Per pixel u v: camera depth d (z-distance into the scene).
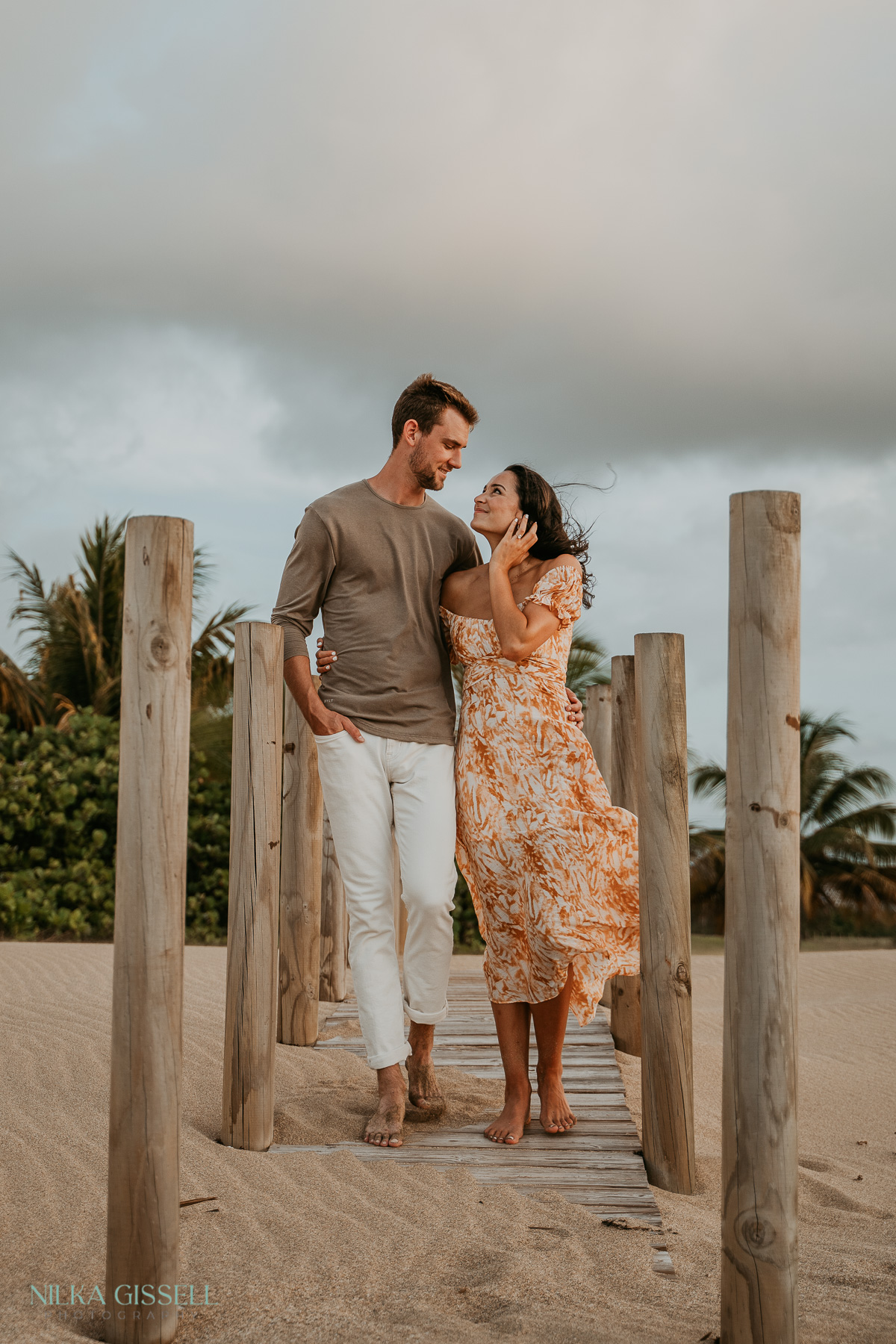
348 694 3.21
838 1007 7.29
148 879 1.84
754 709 1.83
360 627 3.22
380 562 3.23
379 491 3.32
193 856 11.59
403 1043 3.14
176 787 1.86
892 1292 2.23
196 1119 3.15
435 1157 2.94
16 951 7.01
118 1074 1.85
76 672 14.31
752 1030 1.81
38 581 14.64
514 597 3.28
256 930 2.97
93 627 14.28
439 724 3.25
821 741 21.59
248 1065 2.94
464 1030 4.72
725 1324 1.83
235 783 3.02
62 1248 2.20
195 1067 3.65
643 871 3.04
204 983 5.52
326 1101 3.42
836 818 20.97
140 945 1.85
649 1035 3.03
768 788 1.81
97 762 11.16
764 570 1.83
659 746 3.02
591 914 3.10
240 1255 2.24
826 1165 3.75
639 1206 2.63
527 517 3.27
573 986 3.21
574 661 14.70
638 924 3.13
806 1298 2.19
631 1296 2.11
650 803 3.03
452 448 3.26
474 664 3.26
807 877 19.47
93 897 10.71
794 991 1.82
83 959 6.57
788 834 1.82
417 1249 2.30
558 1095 3.23
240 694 3.03
